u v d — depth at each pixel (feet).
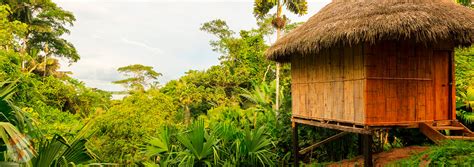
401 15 20.99
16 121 12.43
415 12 21.38
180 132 31.50
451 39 23.00
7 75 40.81
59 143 15.15
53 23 111.86
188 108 68.33
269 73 79.15
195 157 30.07
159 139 31.07
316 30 24.93
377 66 23.11
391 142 38.01
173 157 31.17
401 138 36.22
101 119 32.01
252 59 81.05
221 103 72.08
